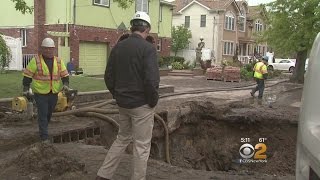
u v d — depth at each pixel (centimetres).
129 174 606
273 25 2758
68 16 2655
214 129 1366
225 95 2019
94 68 2877
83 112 1015
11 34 2897
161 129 1191
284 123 1316
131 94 495
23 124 980
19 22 2852
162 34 3659
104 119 1042
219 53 4953
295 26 2677
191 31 5075
